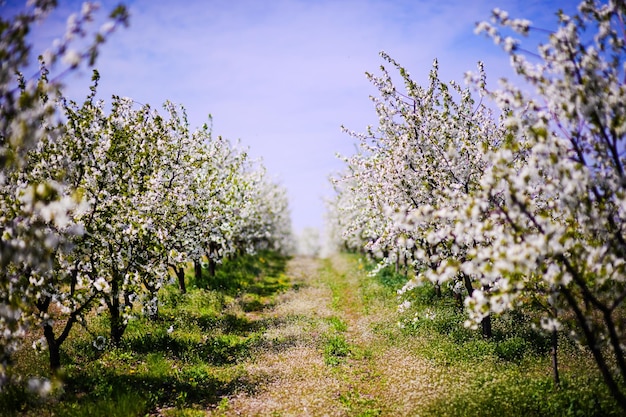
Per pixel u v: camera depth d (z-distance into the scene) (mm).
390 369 12969
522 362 11930
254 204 32688
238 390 12078
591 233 8742
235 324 19469
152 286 14906
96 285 10891
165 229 14969
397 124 15297
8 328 8609
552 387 10094
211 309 20469
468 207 8328
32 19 6312
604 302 8914
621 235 7930
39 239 7992
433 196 14086
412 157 14484
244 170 30906
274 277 35375
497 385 10352
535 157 8367
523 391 9977
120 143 13852
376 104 15141
